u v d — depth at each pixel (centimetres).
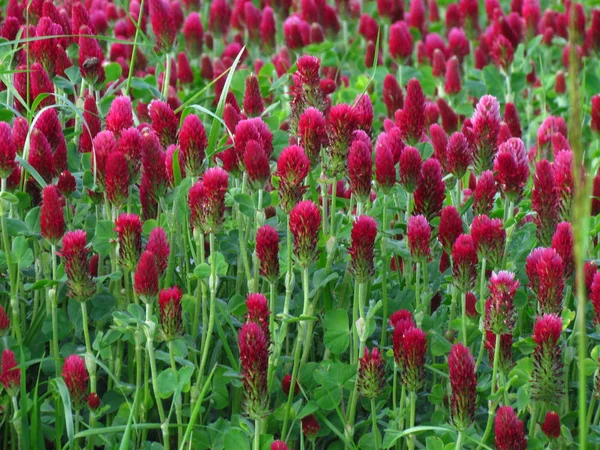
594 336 540
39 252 588
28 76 646
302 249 506
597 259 598
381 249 584
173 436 566
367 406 568
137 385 529
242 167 564
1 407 530
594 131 884
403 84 1244
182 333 504
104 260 618
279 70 1210
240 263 604
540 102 1302
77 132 685
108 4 1309
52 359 545
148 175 561
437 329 589
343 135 562
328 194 675
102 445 564
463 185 832
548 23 1452
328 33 1424
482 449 518
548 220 577
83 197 628
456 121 980
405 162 580
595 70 1377
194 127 552
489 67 1241
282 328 527
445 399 538
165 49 875
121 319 503
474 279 526
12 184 573
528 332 623
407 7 1852
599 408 547
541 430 533
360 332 513
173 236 573
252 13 1370
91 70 715
